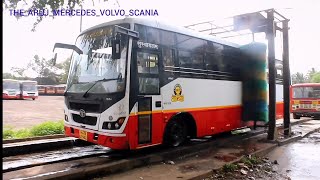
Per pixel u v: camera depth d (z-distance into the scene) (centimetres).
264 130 1316
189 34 853
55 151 823
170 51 785
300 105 2095
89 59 745
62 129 1119
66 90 780
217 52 971
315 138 1220
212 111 928
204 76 898
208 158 784
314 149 973
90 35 764
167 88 763
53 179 523
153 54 734
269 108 1059
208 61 924
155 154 738
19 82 3772
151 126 714
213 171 662
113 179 584
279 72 1403
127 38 677
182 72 816
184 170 658
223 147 944
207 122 905
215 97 945
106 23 734
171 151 777
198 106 868
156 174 625
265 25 1057
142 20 717
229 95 1017
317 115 2058
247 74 1097
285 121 1164
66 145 884
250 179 630
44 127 1095
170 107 770
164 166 694
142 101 694
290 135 1163
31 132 1062
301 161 807
